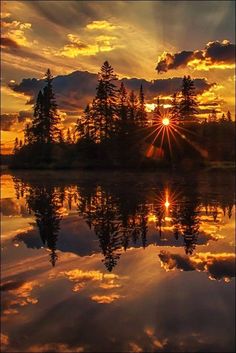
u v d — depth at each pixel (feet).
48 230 31.24
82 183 84.38
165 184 78.48
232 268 20.57
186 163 152.46
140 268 20.36
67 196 57.36
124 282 17.90
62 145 181.16
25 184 85.15
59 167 161.48
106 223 34.55
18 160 184.96
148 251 24.34
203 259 22.44
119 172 134.92
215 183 81.87
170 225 33.71
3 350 11.50
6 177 116.26
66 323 13.28
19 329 12.82
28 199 54.08
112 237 28.58
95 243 26.50
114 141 164.66
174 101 174.40
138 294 16.30
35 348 11.62
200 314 14.15
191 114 171.53
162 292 16.56
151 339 12.24
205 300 15.62
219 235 29.58
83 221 35.65
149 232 30.60
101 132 172.86
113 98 175.52
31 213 40.78
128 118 178.09
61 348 11.63
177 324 13.29
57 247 25.09
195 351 11.54
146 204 47.03
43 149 180.65
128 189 67.62
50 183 86.63
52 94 187.21
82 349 11.59
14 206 46.57
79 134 179.01
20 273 19.17
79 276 18.75
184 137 163.32
